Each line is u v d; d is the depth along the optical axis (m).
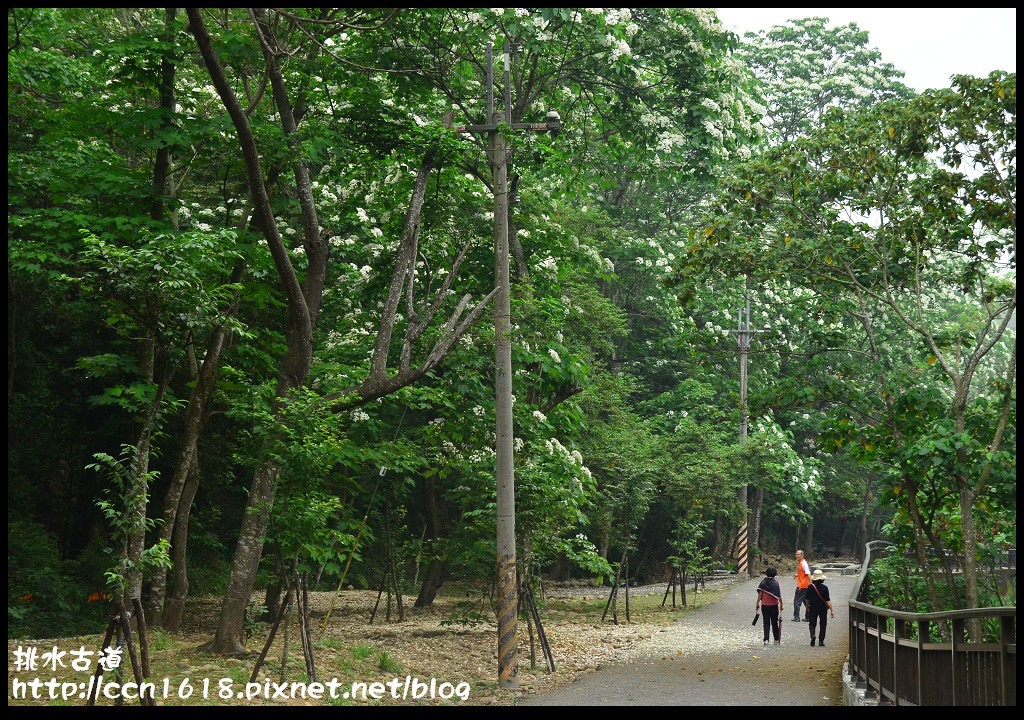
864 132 15.30
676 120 22.14
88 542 23.47
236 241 16.22
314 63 17.17
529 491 17.38
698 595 31.53
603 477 28.66
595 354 37.59
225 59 16.41
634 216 42.62
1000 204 14.46
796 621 24.00
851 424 15.62
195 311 11.73
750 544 43.31
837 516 52.88
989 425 14.42
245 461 14.52
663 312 40.72
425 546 23.20
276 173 17.30
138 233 15.23
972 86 14.55
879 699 11.59
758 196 16.22
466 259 20.59
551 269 22.19
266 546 20.84
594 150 23.70
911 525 16.28
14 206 18.05
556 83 22.22
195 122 16.02
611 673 16.03
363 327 20.66
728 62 22.30
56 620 18.36
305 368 15.45
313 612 23.39
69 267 19.23
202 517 24.16
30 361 23.06
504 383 14.95
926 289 17.88
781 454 40.06
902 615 10.38
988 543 15.95
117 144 18.47
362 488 19.94
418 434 21.11
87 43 17.84
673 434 38.34
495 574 20.08
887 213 15.73
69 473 24.30
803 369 16.33
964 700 8.77
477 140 17.55
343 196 20.25
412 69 17.97
